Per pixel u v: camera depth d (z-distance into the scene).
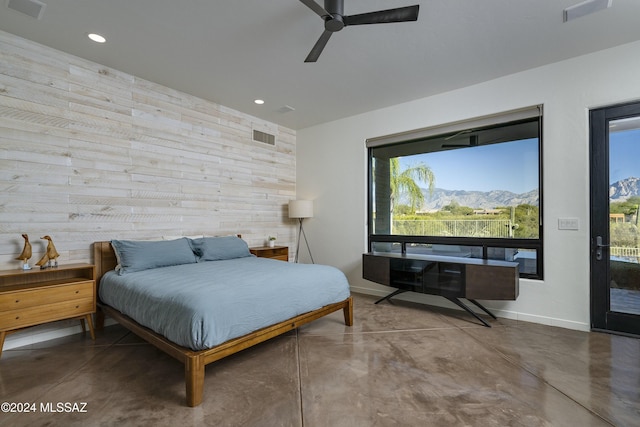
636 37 2.63
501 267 3.04
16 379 2.06
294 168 5.38
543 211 3.13
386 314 3.51
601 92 2.85
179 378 2.09
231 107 4.33
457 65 3.12
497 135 3.57
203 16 2.35
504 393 1.88
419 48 2.79
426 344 2.65
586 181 2.92
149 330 2.23
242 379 2.07
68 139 2.92
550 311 3.09
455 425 1.60
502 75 3.33
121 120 3.29
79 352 2.50
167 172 3.68
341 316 3.46
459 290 3.28
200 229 4.01
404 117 4.11
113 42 2.72
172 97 3.72
